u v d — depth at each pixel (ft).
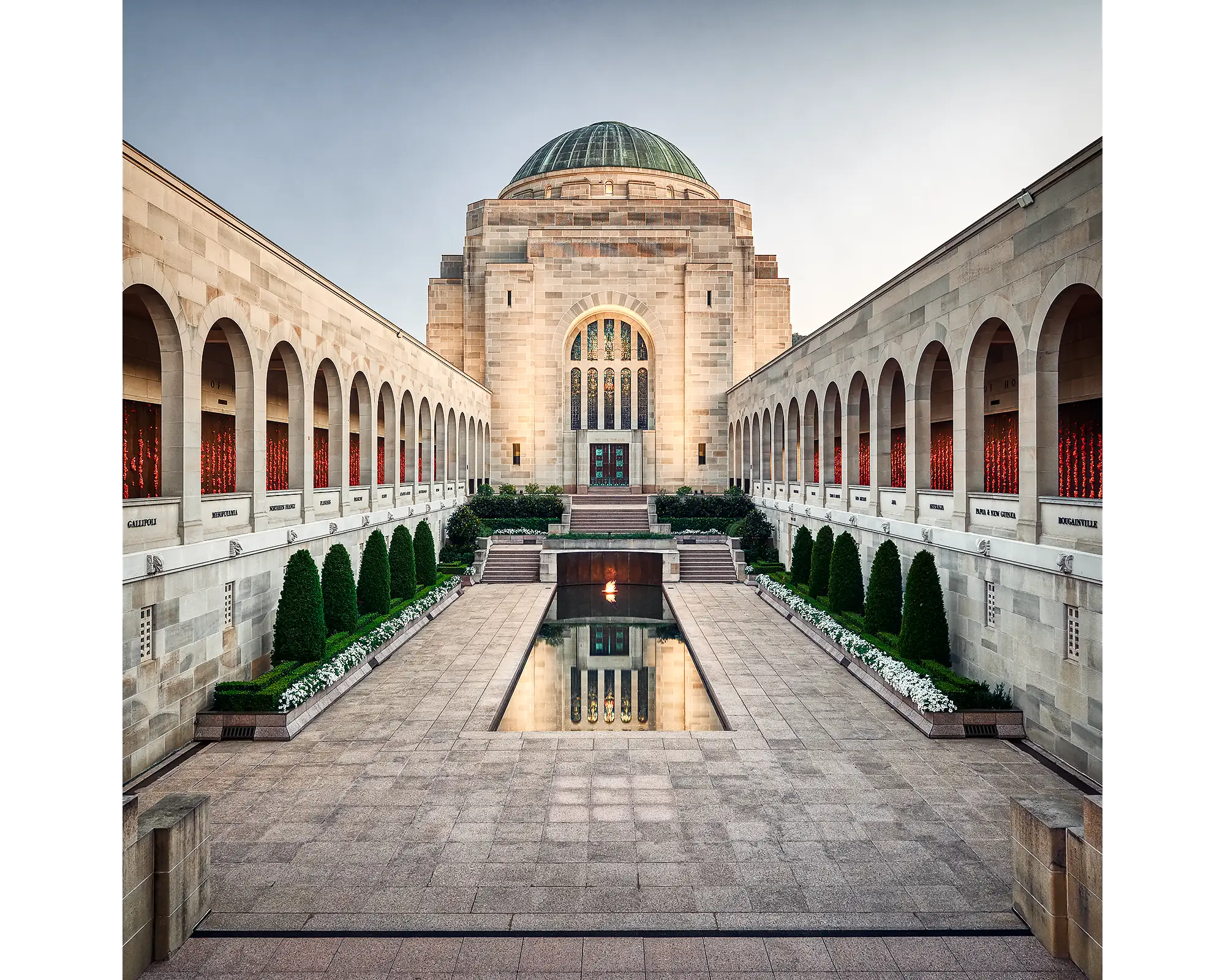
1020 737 51.16
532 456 176.55
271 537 61.72
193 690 50.72
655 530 144.05
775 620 92.73
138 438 72.23
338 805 41.06
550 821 39.11
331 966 27.50
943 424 102.89
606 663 79.25
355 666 64.64
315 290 71.77
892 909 31.17
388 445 99.09
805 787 43.42
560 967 27.48
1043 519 49.60
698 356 177.88
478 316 187.42
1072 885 27.50
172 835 28.17
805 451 111.75
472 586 119.55
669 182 214.48
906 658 62.03
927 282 67.51
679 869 34.40
